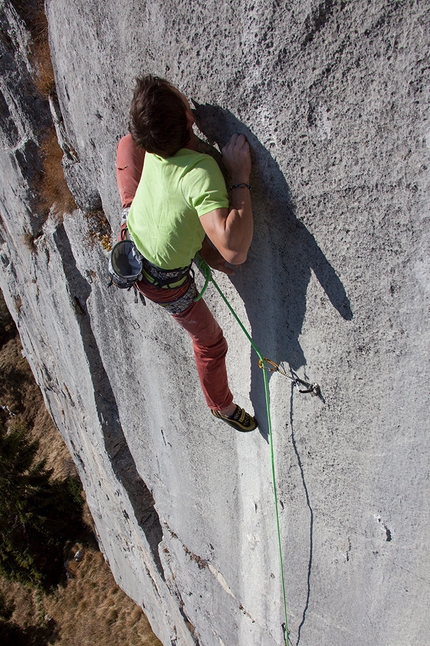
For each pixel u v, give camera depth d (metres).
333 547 3.15
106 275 4.68
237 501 4.18
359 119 1.84
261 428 3.33
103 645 10.60
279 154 2.14
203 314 2.67
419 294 2.01
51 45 3.66
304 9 1.79
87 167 4.15
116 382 5.63
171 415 4.66
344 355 2.44
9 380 15.34
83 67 3.27
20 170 5.56
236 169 2.22
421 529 2.53
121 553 9.96
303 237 2.29
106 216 4.38
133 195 2.55
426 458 2.34
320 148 2.01
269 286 2.62
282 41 1.90
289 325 2.64
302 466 3.10
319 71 1.86
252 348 3.05
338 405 2.62
